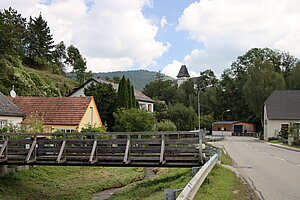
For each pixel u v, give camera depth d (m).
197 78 99.62
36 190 15.45
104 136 23.75
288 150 25.22
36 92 44.47
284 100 47.91
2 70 40.62
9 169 16.59
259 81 56.31
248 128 74.62
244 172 11.38
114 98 34.75
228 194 7.05
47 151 15.41
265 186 8.59
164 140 14.14
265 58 66.81
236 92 82.06
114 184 17.34
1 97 25.02
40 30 95.25
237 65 74.56
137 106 36.34
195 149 13.95
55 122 26.00
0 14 47.91
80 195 14.84
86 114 27.83
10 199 13.79
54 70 87.19
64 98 29.05
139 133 14.28
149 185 13.52
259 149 25.64
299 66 58.03
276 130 45.72
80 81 82.50
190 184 4.92
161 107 66.44
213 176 9.41
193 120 56.09
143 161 14.28
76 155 15.05
